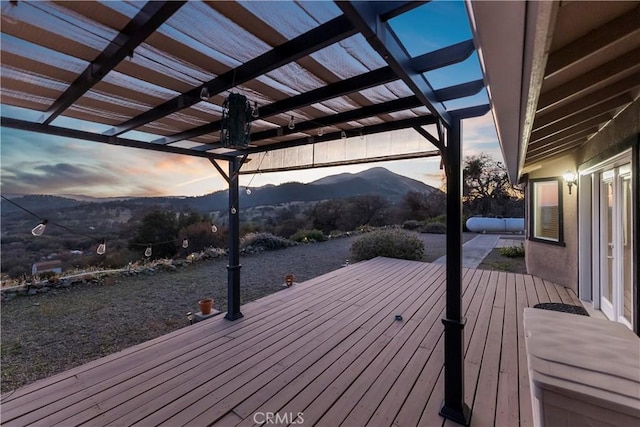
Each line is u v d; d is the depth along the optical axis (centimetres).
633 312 240
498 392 228
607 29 108
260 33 133
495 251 986
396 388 233
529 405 212
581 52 114
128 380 245
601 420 97
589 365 111
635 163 231
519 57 81
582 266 426
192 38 136
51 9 112
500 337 319
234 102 192
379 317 381
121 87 189
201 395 226
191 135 290
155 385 238
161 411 208
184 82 182
